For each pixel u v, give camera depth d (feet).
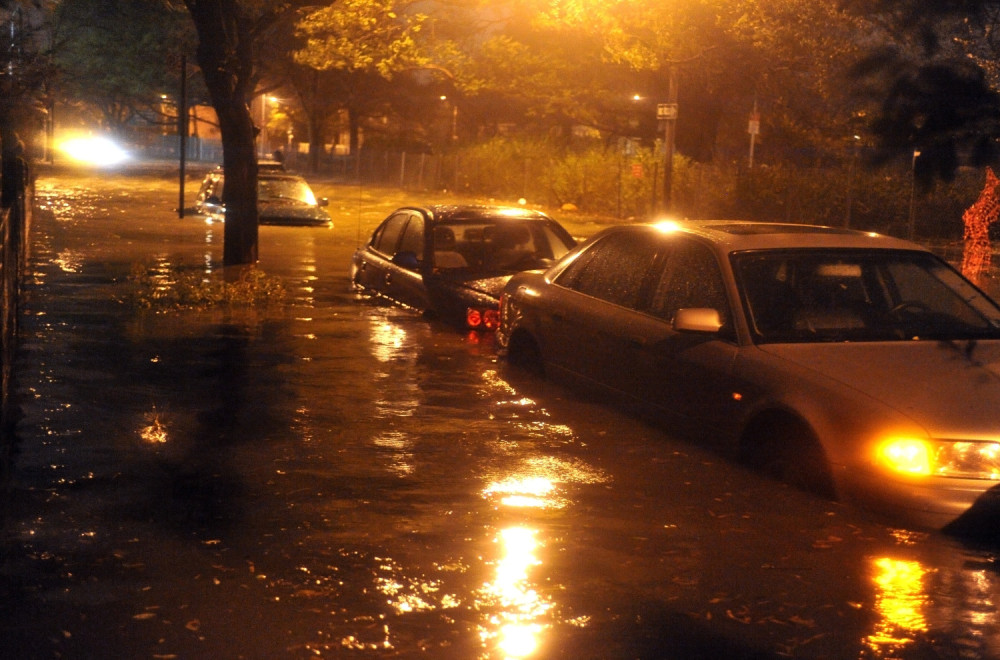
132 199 112.37
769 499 19.70
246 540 17.52
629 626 14.56
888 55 20.42
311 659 13.42
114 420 25.23
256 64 160.97
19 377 29.66
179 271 55.31
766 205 101.35
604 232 27.68
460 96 186.29
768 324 21.70
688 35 86.69
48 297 44.93
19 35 40.65
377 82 196.85
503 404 26.99
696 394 22.16
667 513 19.08
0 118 41.19
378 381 29.94
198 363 32.14
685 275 23.93
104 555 16.78
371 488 20.42
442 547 17.35
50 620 14.42
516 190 139.33
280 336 37.04
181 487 20.31
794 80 102.78
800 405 19.44
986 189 84.64
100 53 162.40
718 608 15.20
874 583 16.14
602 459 22.27
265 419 25.62
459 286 39.47
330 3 56.13
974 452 17.78
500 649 13.78
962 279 23.82
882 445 18.07
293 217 85.25
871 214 93.30
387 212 109.81
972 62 20.01
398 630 14.28
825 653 13.88
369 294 46.83
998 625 14.79
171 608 14.85
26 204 54.70
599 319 25.70
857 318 22.07
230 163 58.29
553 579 16.12
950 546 17.58
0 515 18.53
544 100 145.07
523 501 19.74
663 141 124.88
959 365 19.97
